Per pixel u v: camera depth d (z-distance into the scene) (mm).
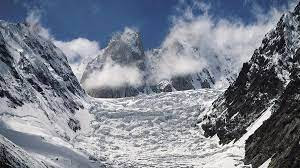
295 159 123938
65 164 150125
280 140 147250
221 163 165375
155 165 182625
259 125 189875
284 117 156000
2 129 167750
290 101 160125
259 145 158625
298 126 141625
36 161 116250
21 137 164250
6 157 102438
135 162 188875
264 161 147250
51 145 163500
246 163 157375
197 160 190500
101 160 183125
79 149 177875
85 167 157125
